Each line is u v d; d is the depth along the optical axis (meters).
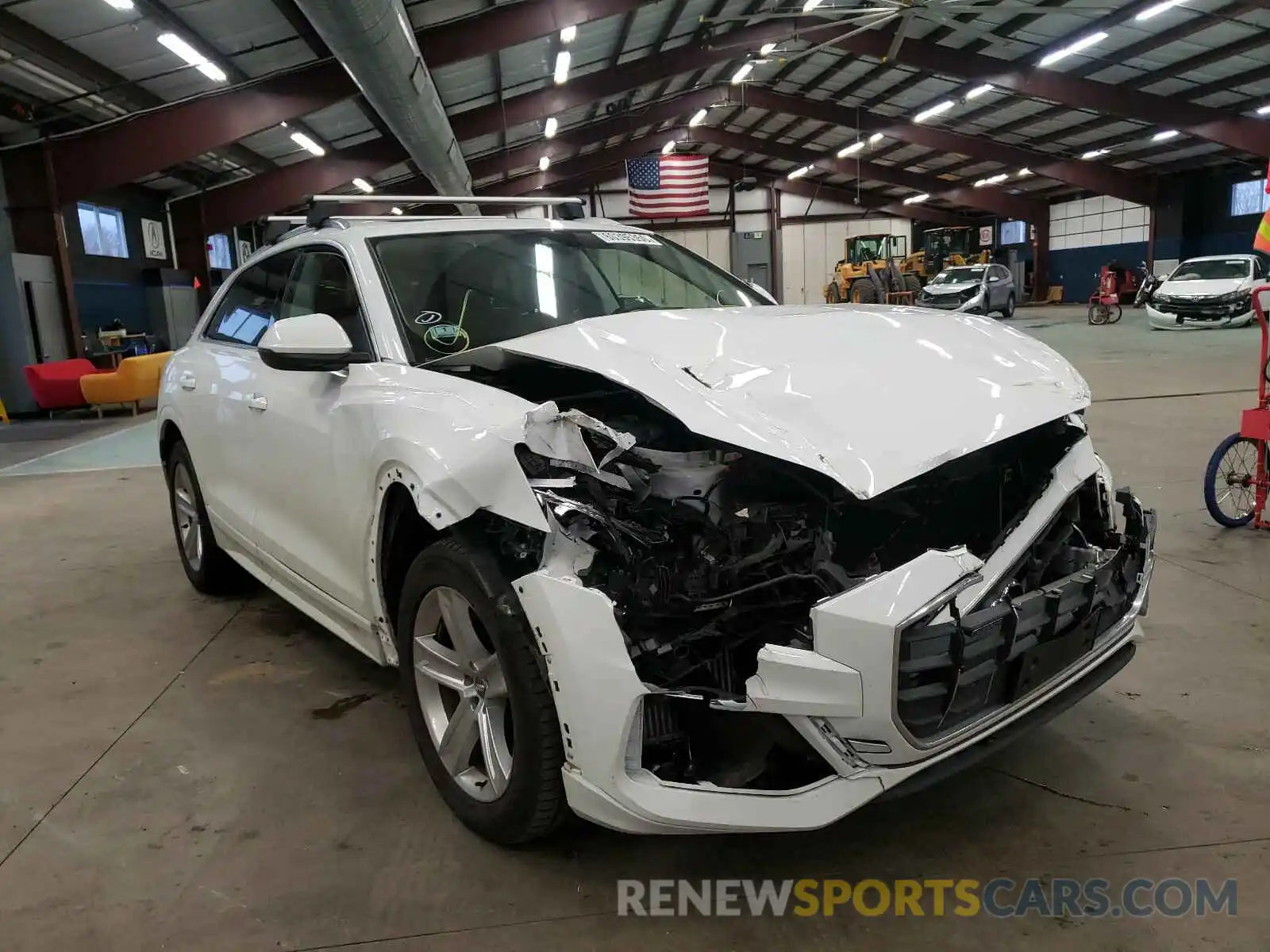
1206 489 4.43
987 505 2.18
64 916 1.94
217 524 3.65
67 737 2.79
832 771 1.79
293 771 2.54
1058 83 20.09
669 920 1.88
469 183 20.14
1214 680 2.86
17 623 3.89
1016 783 2.34
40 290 13.64
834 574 1.80
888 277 28.44
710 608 1.84
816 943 1.80
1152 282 23.55
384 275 2.71
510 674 1.91
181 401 3.78
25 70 11.59
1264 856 2.00
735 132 32.38
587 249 3.15
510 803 1.99
